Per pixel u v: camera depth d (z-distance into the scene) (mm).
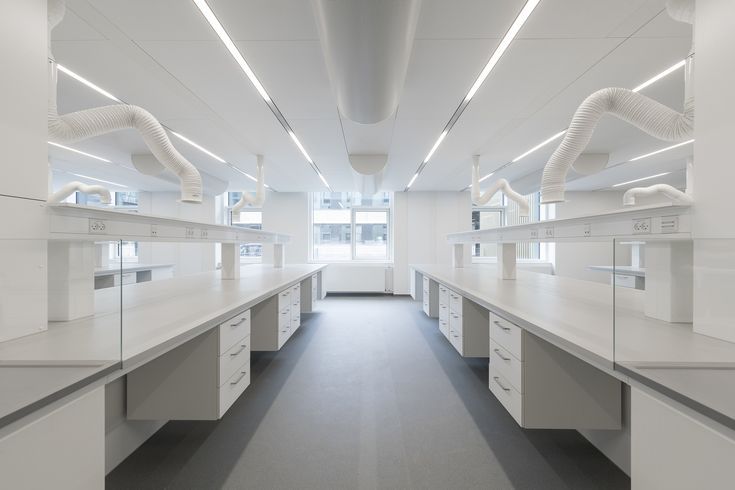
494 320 1937
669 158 4648
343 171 5355
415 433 1922
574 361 1576
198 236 2467
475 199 4566
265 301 2811
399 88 1960
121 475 1555
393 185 6625
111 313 1594
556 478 1546
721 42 1113
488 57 2137
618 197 7398
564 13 1730
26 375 901
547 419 1585
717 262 1116
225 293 2266
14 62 1139
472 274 3775
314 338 3965
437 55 2111
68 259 1396
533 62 2195
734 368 922
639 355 1015
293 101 2764
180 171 2170
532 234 2555
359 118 2287
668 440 848
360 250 7852
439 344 3721
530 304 1853
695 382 858
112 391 1586
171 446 1786
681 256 1359
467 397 2395
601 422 1577
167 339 1197
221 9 1679
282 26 1809
